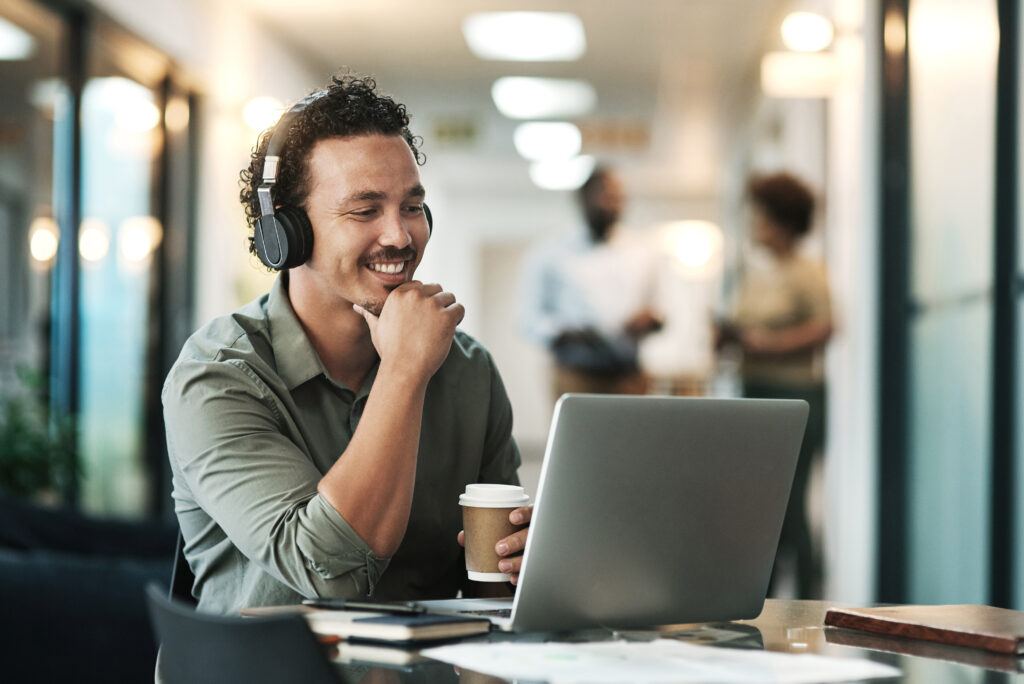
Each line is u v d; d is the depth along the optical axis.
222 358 1.37
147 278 5.65
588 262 5.72
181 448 1.33
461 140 11.12
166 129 5.91
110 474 5.19
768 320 4.47
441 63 8.43
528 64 8.46
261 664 0.91
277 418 1.38
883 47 4.20
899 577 4.05
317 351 1.46
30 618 2.18
